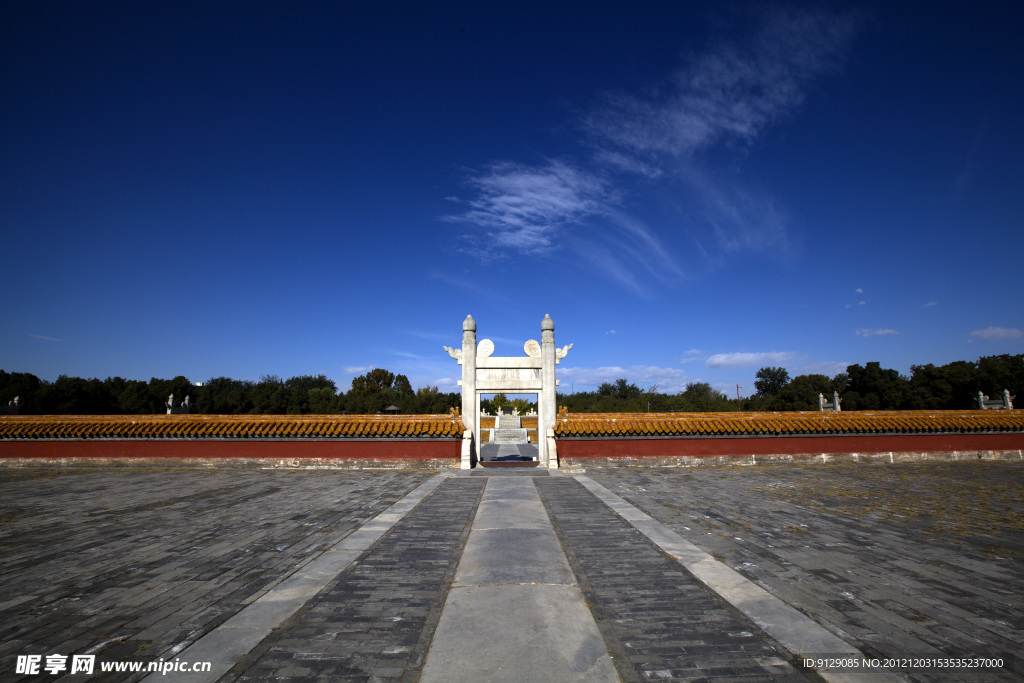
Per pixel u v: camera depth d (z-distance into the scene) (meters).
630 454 20.86
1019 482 16.25
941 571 7.55
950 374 62.06
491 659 5.02
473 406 21.75
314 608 6.31
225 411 64.75
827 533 9.81
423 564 8.02
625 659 5.01
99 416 21.81
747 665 4.88
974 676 4.63
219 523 10.91
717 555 8.41
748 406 89.62
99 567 7.93
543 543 9.20
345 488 15.72
